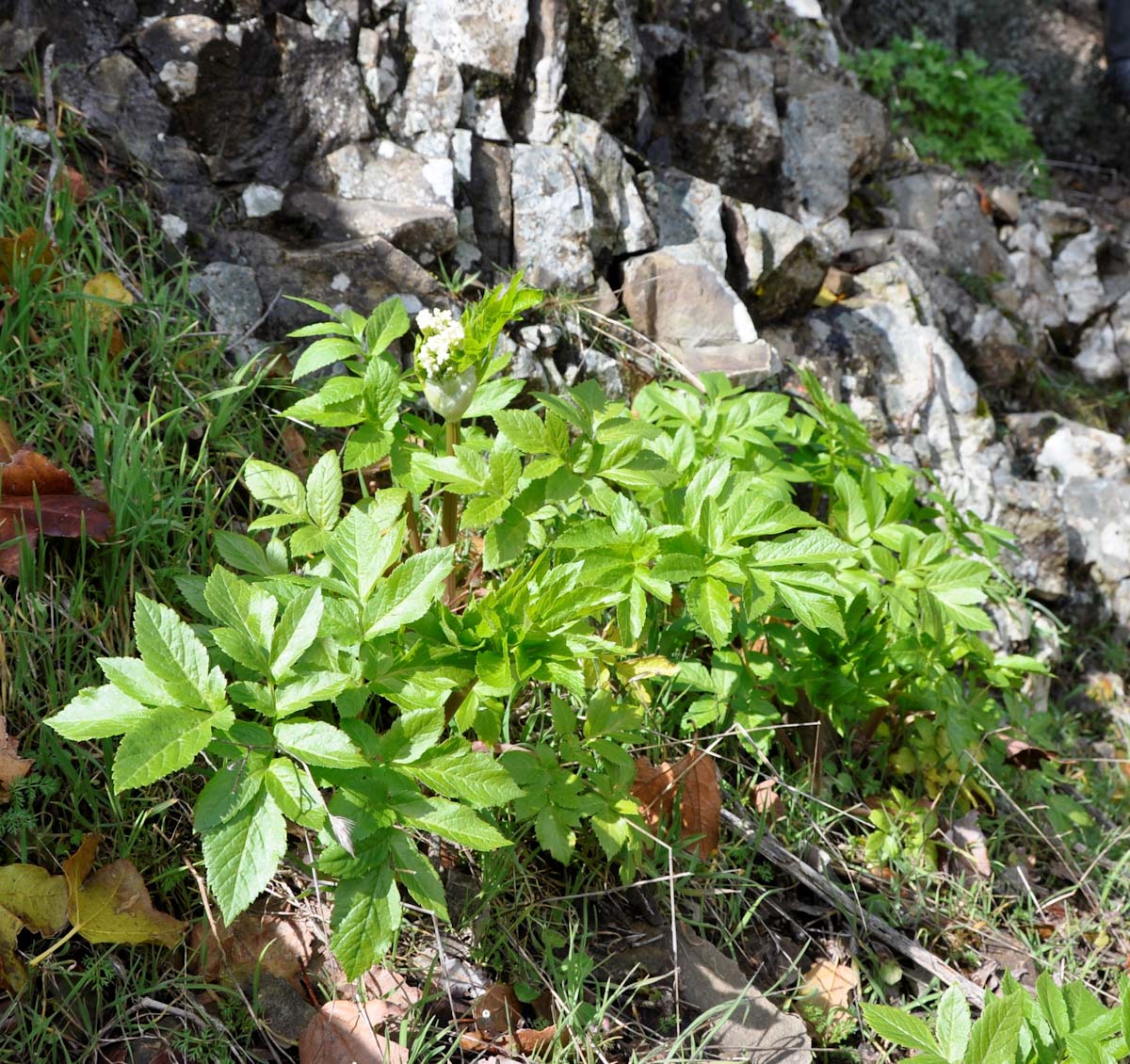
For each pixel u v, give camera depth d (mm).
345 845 792
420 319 956
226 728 780
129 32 1300
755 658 1178
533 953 990
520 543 984
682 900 1067
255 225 1334
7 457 1045
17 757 902
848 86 2014
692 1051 926
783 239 1654
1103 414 2135
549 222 1462
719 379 1312
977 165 2646
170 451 1165
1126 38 3203
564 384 1414
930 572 1184
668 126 1716
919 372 1729
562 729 974
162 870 936
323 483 1002
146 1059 848
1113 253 2307
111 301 1166
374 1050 883
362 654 869
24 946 873
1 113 1233
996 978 1129
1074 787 1469
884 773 1292
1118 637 1812
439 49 1434
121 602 1033
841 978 1064
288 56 1354
